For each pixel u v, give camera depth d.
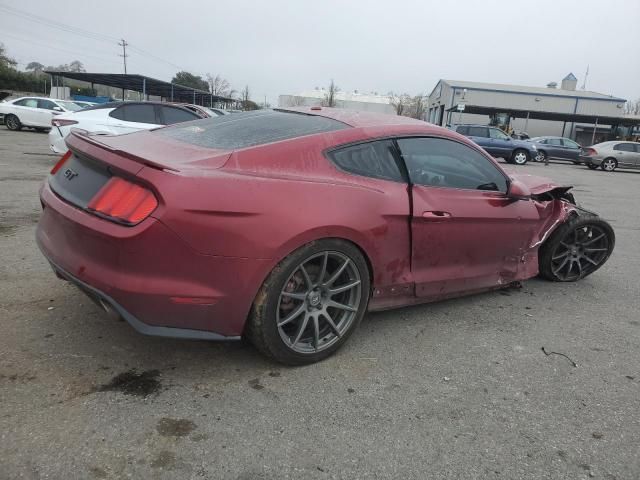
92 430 2.16
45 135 18.86
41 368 2.60
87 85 72.44
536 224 4.02
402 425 2.36
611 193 12.77
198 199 2.28
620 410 2.60
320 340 2.86
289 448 2.15
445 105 53.47
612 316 3.92
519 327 3.58
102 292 2.33
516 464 2.15
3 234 4.92
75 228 2.43
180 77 81.69
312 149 2.79
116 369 2.64
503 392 2.71
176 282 2.32
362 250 2.85
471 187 3.52
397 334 3.33
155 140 2.93
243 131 3.00
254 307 2.54
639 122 42.38
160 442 2.12
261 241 2.41
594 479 2.09
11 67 59.22
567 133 51.28
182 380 2.60
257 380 2.65
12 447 2.02
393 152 3.11
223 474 1.98
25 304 3.31
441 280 3.37
